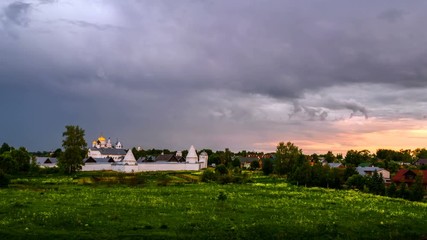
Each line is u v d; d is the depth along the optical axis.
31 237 40.38
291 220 52.00
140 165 187.62
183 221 48.97
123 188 96.31
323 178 121.25
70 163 163.00
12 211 52.94
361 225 51.03
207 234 43.25
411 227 51.97
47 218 48.09
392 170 184.75
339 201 74.44
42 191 85.56
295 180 125.38
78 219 47.72
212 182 125.81
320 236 45.62
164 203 64.56
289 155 171.62
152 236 41.72
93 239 40.28
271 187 104.38
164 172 174.38
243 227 46.56
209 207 60.97
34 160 188.12
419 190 98.88
